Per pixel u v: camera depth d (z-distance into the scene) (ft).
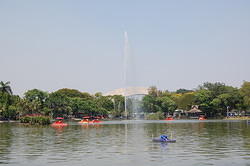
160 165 142.00
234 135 278.46
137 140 244.63
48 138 265.34
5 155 170.50
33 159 157.99
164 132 324.19
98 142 231.71
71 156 166.91
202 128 383.65
